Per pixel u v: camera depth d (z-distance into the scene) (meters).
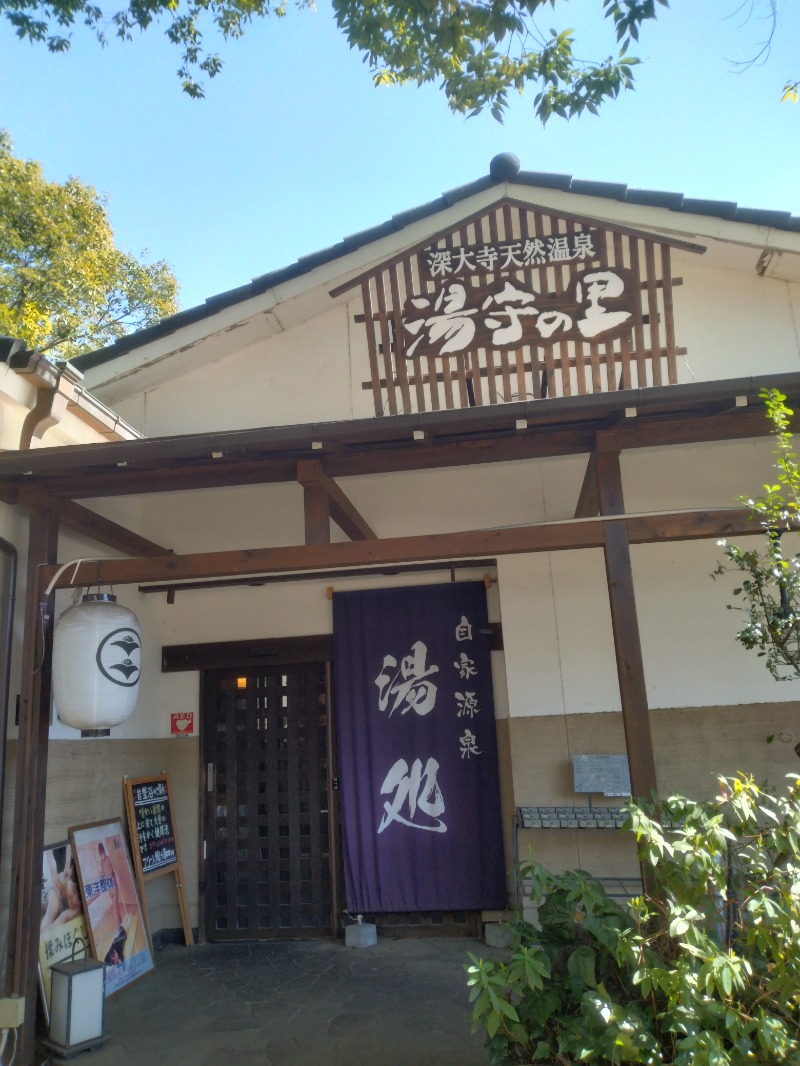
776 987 2.96
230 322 6.84
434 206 6.62
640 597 6.59
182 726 7.25
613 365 4.96
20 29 5.63
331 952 6.37
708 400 4.33
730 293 6.71
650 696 6.41
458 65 4.73
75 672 4.67
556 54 4.48
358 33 4.70
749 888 3.28
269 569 4.78
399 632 7.02
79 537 6.16
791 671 6.31
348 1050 4.57
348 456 4.98
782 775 6.15
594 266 5.03
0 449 5.03
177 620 7.43
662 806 3.57
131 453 4.66
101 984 4.85
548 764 6.45
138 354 6.95
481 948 6.29
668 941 3.32
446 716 6.80
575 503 6.88
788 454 4.16
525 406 4.39
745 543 6.55
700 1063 2.75
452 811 6.63
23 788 4.62
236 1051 4.62
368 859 6.65
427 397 5.95
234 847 7.01
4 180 12.50
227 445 4.60
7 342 4.96
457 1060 4.39
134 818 6.41
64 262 12.71
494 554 4.66
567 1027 3.14
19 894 4.48
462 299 5.10
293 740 7.15
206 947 6.66
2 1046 4.26
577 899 3.45
